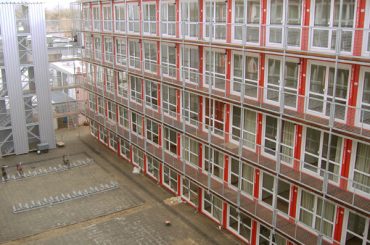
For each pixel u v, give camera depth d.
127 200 21.42
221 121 17.91
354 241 13.32
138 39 22.48
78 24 30.28
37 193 22.36
